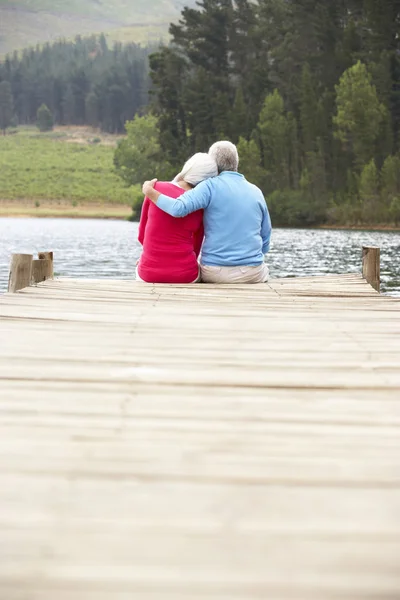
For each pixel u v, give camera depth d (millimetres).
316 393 2869
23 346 3662
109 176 181250
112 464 2037
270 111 93062
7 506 1747
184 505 1766
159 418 2490
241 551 1536
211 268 6832
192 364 3344
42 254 7234
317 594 1376
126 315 4719
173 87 104562
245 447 2199
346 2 96812
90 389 2863
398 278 17750
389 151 86125
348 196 84938
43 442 2215
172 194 6766
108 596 1363
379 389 2949
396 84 89625
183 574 1440
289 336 4078
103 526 1646
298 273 18953
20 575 1433
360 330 4301
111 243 39750
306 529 1644
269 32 106250
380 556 1521
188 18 106438
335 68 95688
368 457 2125
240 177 6883
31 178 177500
